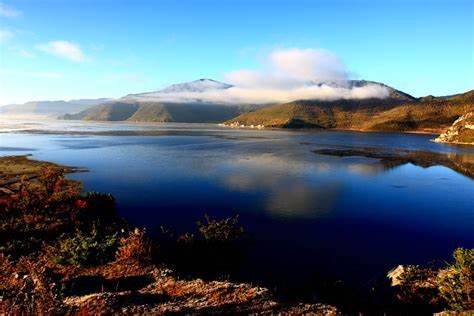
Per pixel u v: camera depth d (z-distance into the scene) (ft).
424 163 273.75
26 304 33.42
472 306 41.04
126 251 53.21
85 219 90.07
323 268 77.51
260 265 75.46
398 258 86.74
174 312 36.27
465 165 266.16
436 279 52.19
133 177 192.03
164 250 59.16
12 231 69.41
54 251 56.44
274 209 129.70
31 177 184.65
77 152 308.19
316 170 226.38
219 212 125.18
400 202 147.13
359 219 120.37
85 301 37.24
